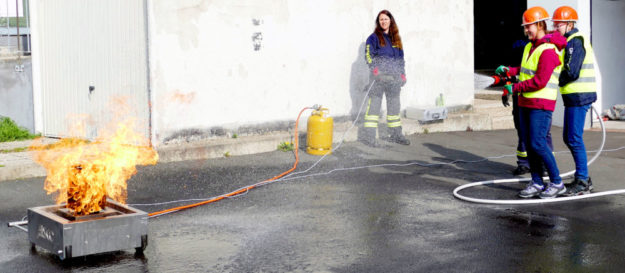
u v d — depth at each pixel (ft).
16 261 15.66
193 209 20.75
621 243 17.17
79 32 31.24
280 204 21.39
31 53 33.76
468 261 15.70
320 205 21.25
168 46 28.35
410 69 37.06
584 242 17.25
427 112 35.68
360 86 35.47
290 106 32.81
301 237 17.69
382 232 18.17
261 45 31.27
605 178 25.61
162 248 16.74
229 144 29.40
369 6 35.14
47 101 33.53
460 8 39.50
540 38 20.94
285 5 31.94
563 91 22.45
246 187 23.43
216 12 29.63
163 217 19.77
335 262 15.65
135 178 24.95
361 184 24.44
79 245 15.21
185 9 28.68
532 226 18.79
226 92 30.37
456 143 33.78
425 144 33.30
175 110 28.81
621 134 37.76
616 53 44.50
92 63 30.78
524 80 21.29
